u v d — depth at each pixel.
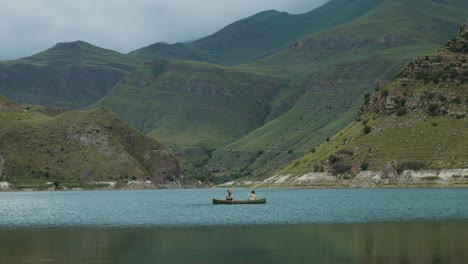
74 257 76.94
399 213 132.88
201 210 163.62
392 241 84.75
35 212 173.75
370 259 70.94
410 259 70.31
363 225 108.06
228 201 191.00
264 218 130.12
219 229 107.25
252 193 190.62
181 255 76.88
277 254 75.94
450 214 127.75
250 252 78.00
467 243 81.38
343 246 81.12
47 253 80.56
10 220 142.50
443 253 73.88
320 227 106.69
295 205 174.12
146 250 81.75
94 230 111.88
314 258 72.44
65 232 109.06
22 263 72.75
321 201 191.12
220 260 72.50
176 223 122.75
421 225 105.56
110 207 195.50
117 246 86.25
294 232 99.44
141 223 125.50
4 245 89.50
